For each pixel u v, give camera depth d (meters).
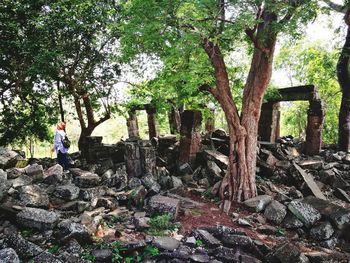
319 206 8.70
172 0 7.63
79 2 12.38
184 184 11.14
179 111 16.97
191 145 12.44
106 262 5.91
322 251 7.41
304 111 27.91
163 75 10.95
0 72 14.02
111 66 14.76
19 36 12.56
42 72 12.11
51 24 12.05
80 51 13.62
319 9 8.70
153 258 6.16
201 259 6.17
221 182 10.41
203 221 8.34
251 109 10.13
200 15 7.71
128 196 9.04
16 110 16.20
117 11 13.19
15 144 18.00
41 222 6.45
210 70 10.12
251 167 10.12
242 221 8.34
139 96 14.42
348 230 8.02
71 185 8.56
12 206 6.79
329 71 20.14
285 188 11.12
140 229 7.35
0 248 5.46
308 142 13.97
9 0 12.41
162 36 8.58
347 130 14.79
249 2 7.92
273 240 7.72
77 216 7.50
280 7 7.90
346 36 14.27
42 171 9.02
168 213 7.93
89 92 15.33
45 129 17.11
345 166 12.56
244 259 6.43
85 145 13.66
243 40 10.85
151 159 10.90
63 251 5.91
